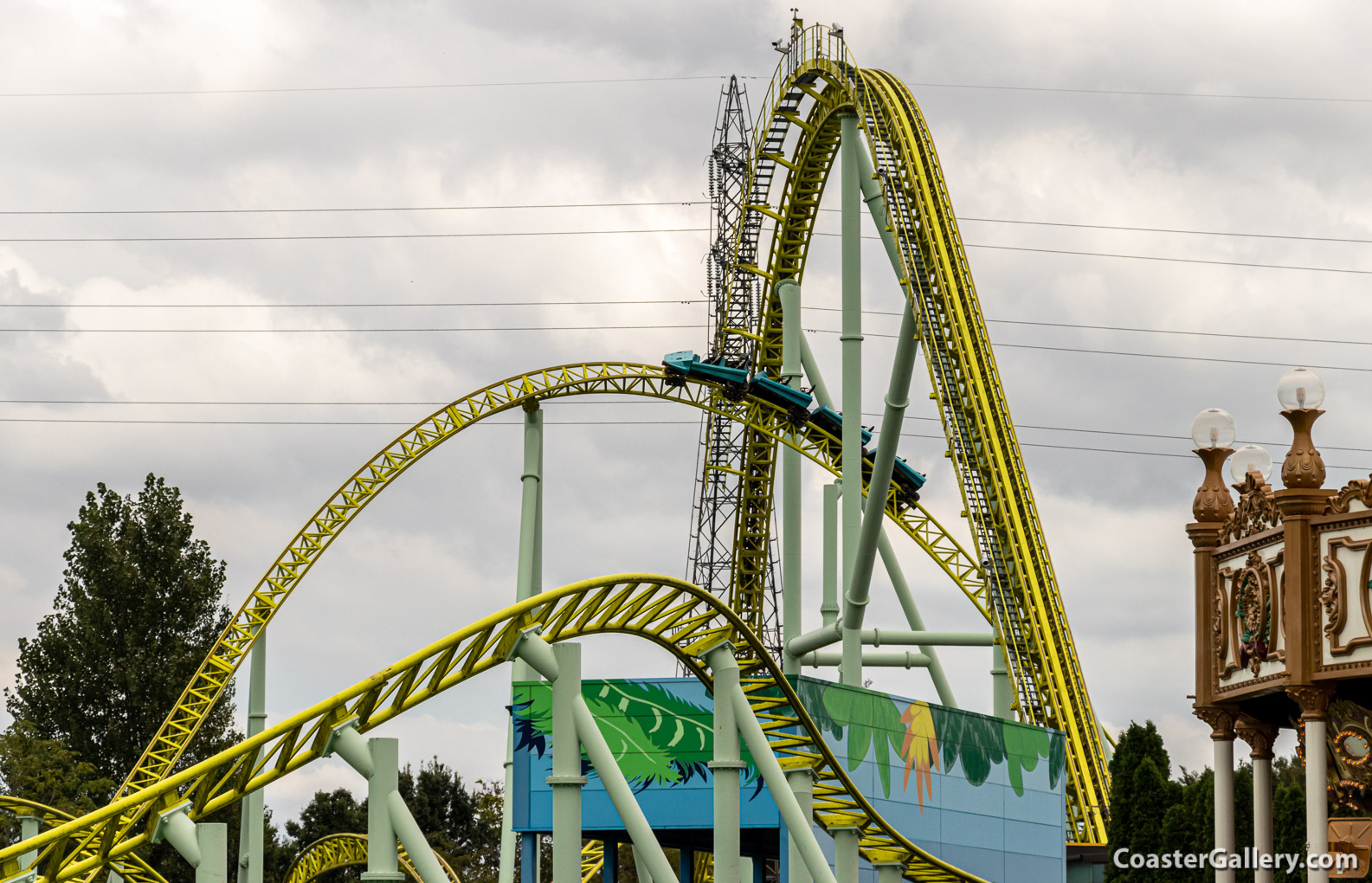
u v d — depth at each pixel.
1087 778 74.69
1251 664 35.41
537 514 81.31
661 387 86.12
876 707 66.69
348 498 88.88
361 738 40.91
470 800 149.38
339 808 138.38
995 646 77.88
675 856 111.88
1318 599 33.34
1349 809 35.47
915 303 68.38
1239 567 36.06
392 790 40.66
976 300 78.88
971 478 75.75
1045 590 76.62
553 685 44.94
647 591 47.78
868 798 65.62
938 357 76.06
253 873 79.81
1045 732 73.31
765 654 51.44
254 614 87.25
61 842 37.84
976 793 70.00
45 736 115.19
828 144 84.38
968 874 59.00
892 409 68.69
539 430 81.69
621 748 64.75
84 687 116.50
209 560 123.88
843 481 70.69
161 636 120.31
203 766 37.59
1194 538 37.53
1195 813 56.72
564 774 44.50
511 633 44.28
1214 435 37.78
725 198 99.25
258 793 80.44
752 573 91.56
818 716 63.88
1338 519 33.09
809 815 53.34
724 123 99.88
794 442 85.06
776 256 89.06
